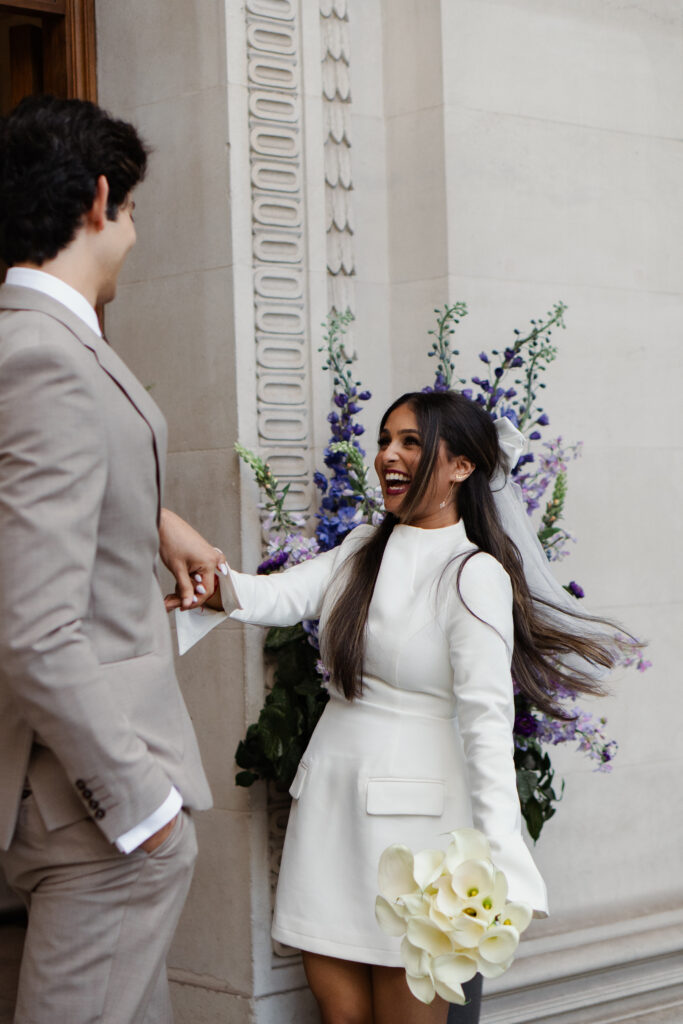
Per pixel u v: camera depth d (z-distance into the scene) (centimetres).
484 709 252
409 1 376
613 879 401
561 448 390
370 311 377
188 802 199
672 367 418
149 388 357
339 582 286
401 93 378
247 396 337
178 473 350
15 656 172
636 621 407
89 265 197
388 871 224
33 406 176
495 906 213
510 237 381
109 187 198
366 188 377
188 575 272
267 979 337
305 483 346
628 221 407
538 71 388
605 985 384
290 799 342
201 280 343
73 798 191
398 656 265
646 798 409
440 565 270
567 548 394
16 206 192
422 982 215
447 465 279
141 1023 200
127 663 195
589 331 398
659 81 416
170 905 199
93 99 370
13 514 174
